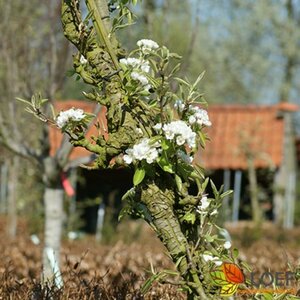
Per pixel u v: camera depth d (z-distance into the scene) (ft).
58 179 27.27
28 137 31.76
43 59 30.22
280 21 114.42
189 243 13.74
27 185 55.72
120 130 13.64
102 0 14.29
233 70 115.55
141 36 27.81
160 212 13.43
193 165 13.83
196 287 13.39
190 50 27.58
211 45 112.37
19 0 31.91
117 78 13.87
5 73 30.86
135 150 13.16
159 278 13.80
